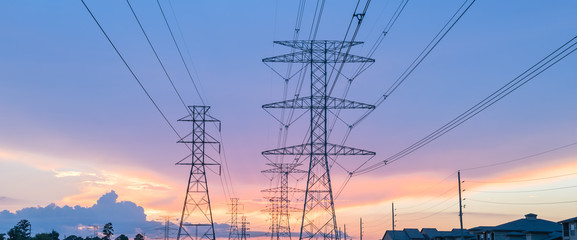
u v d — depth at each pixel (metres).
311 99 78.81
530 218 118.44
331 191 79.31
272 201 135.00
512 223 116.69
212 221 93.50
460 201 95.12
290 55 76.25
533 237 107.44
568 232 92.62
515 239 110.19
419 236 162.62
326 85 78.75
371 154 77.00
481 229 127.81
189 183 93.88
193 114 94.94
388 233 167.00
